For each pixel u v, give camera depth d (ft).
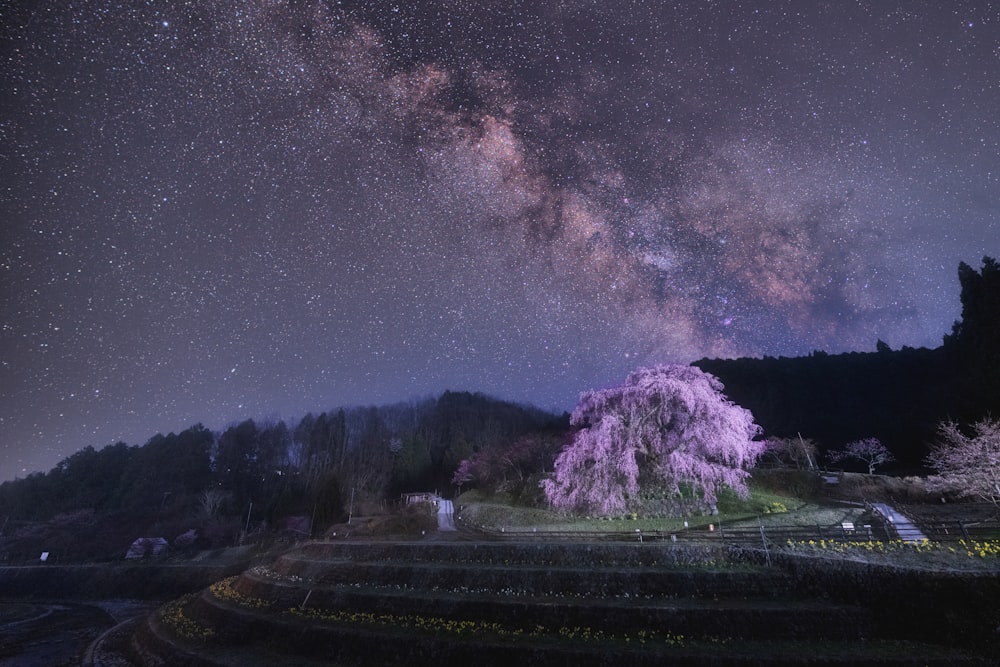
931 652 57.98
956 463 121.08
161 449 353.72
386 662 72.54
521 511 151.43
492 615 76.54
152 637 102.63
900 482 148.66
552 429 264.31
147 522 278.67
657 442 136.46
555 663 64.23
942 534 81.87
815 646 61.57
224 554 209.26
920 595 63.67
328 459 319.06
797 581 73.46
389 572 96.27
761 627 65.41
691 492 132.26
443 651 70.54
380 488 269.85
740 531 96.07
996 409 159.63
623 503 129.49
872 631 63.57
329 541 130.72
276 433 374.43
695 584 75.72
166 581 189.16
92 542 260.83
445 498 240.12
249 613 95.61
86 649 110.11
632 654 62.69
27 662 101.65
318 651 78.28
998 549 70.33
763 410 257.55
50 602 184.75
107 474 350.64
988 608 59.21
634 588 77.71
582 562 88.53
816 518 118.32
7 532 297.12
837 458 202.90
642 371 146.10
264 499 294.87
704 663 59.77
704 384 139.44
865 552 76.13
